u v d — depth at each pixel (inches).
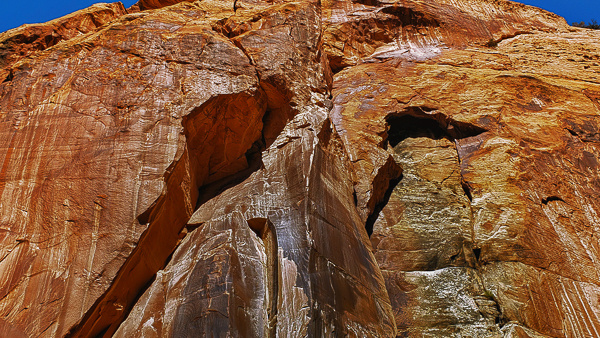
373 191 393.4
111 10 471.2
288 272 270.4
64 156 304.2
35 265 260.7
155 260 299.6
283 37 431.8
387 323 291.7
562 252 358.9
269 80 387.9
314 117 375.6
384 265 359.9
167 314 265.0
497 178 414.6
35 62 354.3
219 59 382.6
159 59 370.6
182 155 319.3
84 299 253.3
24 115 322.7
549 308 322.7
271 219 305.7
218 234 308.3
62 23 432.8
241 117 372.5
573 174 420.2
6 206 281.4
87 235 273.9
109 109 330.0
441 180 436.1
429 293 338.3
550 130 456.8
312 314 246.1
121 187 293.3
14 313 243.9
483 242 371.9
